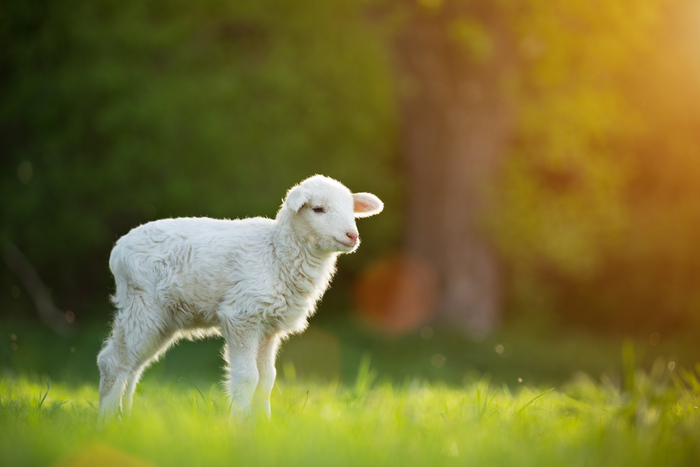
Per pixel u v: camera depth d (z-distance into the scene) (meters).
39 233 14.78
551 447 3.28
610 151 19.12
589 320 21.36
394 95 14.93
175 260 4.64
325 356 13.01
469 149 15.18
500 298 17.23
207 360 12.53
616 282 21.12
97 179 13.71
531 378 12.88
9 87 14.51
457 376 12.44
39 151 14.48
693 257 19.97
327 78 14.56
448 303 15.48
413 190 15.97
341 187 4.86
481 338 14.68
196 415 3.76
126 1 13.86
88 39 13.45
